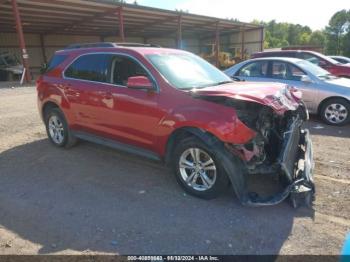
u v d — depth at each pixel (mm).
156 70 4293
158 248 3051
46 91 5859
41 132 7125
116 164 5145
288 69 8211
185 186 4059
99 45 5219
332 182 4383
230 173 3580
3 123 7992
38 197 4066
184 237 3209
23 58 19547
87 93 5082
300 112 4840
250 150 3699
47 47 34406
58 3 20984
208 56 35844
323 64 10781
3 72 22219
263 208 3727
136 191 4203
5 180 4598
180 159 4023
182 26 34500
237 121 3564
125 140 4727
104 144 5109
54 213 3674
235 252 2990
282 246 3059
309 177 3828
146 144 4441
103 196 4074
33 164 5191
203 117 3695
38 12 23500
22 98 12516
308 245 3066
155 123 4195
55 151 5797
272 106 3533
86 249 3037
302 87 7926
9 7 21156
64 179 4605
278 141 4008
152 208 3760
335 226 3361
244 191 3621
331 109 7680
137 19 28391
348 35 78938
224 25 35844
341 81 8000
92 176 4695
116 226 3402
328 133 6992
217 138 3672
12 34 31438
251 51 41562
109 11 24062
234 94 3637
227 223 3436
